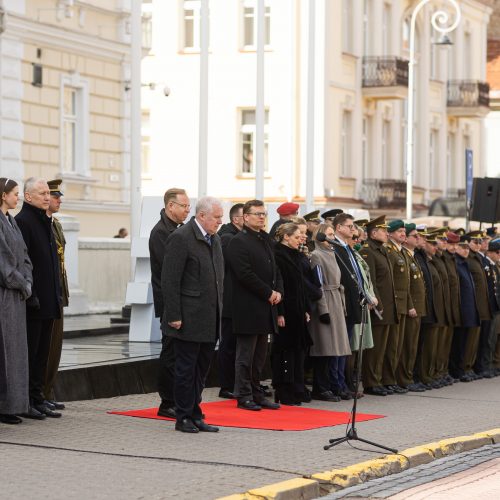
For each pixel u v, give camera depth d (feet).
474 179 136.77
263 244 80.74
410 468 66.28
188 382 71.00
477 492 59.98
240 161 242.37
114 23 180.04
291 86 208.03
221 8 241.14
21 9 160.66
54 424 71.46
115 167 181.37
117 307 143.74
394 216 256.11
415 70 272.92
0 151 159.12
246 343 81.35
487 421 83.35
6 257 67.92
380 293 95.91
